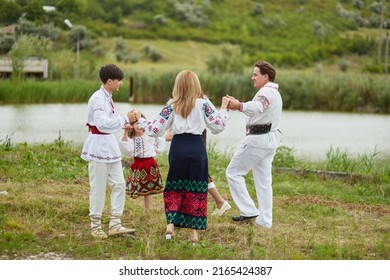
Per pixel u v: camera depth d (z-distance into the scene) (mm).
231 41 73875
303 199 11945
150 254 8062
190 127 8430
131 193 9906
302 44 72375
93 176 8641
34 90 29891
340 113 32406
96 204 8680
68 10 66000
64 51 38188
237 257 8141
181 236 8906
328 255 8344
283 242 8844
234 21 78875
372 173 14695
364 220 10492
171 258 8039
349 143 21656
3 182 11414
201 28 76000
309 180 14117
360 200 12156
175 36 73250
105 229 9141
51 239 8523
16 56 32281
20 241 8297
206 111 8484
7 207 9711
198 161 8453
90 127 8688
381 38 62312
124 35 70875
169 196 8555
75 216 9547
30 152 13672
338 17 78938
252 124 9688
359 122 28297
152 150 9828
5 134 19469
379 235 9586
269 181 9750
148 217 9742
